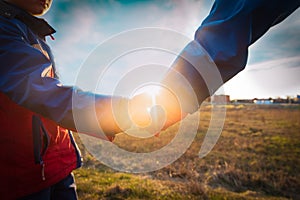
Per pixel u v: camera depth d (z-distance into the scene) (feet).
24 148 3.03
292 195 15.08
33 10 3.33
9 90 2.02
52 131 3.39
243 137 29.01
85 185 13.89
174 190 13.74
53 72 3.58
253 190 15.74
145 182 14.70
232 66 1.83
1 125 2.91
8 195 3.06
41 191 3.36
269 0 1.84
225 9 1.94
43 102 1.93
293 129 31.40
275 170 18.95
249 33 1.85
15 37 2.36
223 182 16.57
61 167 3.68
